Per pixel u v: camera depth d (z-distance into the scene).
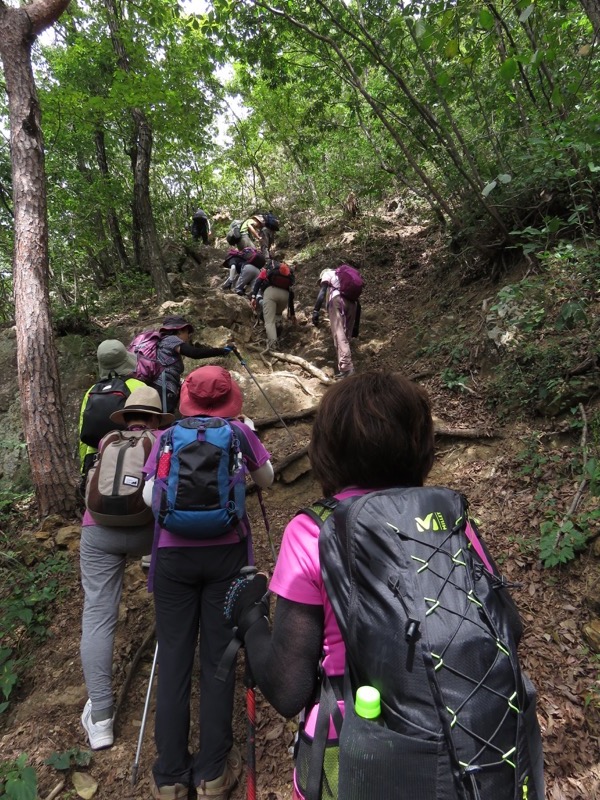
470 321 5.70
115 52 9.34
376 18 5.96
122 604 3.30
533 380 4.23
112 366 3.25
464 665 0.94
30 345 4.12
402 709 0.92
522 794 0.91
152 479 2.17
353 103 8.09
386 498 1.12
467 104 5.89
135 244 12.09
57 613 3.29
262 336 7.60
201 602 2.19
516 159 4.98
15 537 4.10
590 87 4.48
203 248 12.66
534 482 3.57
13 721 2.64
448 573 1.03
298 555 1.16
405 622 0.96
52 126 8.59
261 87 11.92
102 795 2.21
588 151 3.98
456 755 0.88
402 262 8.69
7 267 9.91
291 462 4.60
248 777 1.46
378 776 0.91
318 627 1.13
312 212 13.02
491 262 6.24
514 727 0.95
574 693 2.28
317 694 1.16
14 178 4.32
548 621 2.65
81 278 12.41
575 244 4.96
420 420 1.26
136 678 2.82
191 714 2.58
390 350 6.52
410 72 6.77
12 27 4.27
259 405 5.70
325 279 6.09
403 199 10.74
